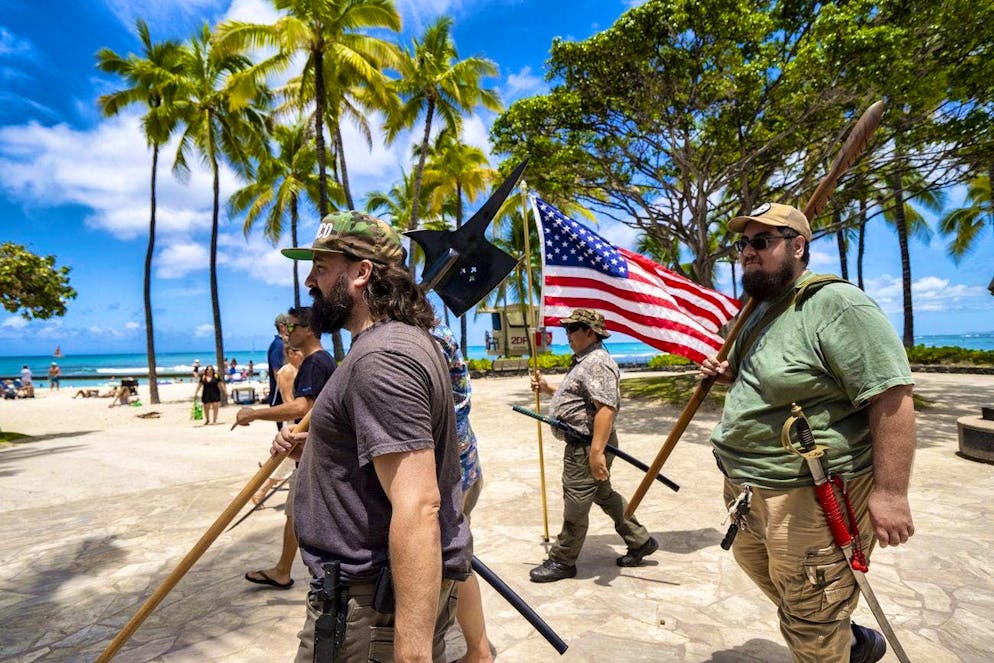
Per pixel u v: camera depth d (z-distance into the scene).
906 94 9.99
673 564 3.74
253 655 2.77
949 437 8.27
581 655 2.64
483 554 4.02
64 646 2.94
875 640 2.03
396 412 1.19
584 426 3.38
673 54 10.95
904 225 25.06
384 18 17.22
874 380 1.62
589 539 4.29
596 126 13.27
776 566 1.85
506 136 13.45
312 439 1.35
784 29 12.13
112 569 4.03
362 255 1.41
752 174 13.60
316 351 3.23
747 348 2.07
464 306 2.05
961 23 9.67
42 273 13.02
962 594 3.19
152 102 21.88
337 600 1.26
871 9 9.89
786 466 1.79
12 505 6.14
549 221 4.21
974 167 12.59
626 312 4.14
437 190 28.25
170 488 6.71
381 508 1.29
